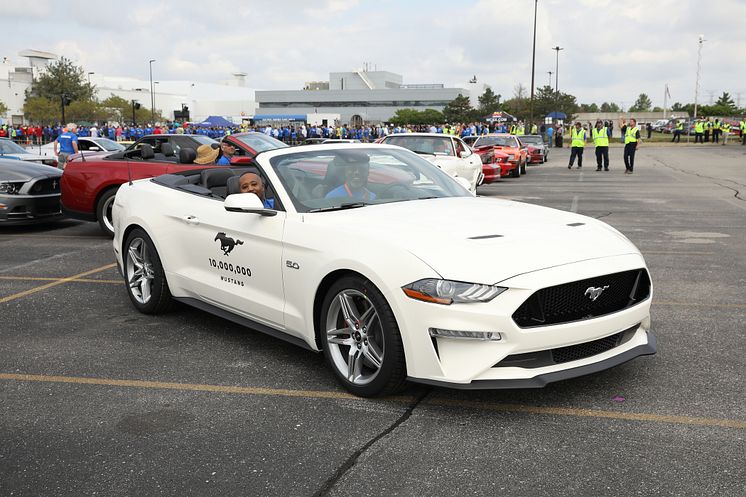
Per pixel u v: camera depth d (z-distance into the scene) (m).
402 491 2.81
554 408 3.60
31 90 90.75
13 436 3.40
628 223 10.70
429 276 3.37
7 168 10.23
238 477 2.96
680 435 3.25
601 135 24.06
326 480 2.92
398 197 4.60
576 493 2.76
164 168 8.98
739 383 3.89
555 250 3.56
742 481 2.82
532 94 47.97
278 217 4.25
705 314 5.34
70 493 2.85
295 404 3.75
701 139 48.91
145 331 5.17
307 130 45.12
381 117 146.25
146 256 5.55
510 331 3.26
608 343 3.63
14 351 4.72
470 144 24.05
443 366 3.39
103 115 87.56
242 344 4.84
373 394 3.74
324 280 3.91
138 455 3.18
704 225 10.43
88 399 3.87
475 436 3.29
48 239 9.74
